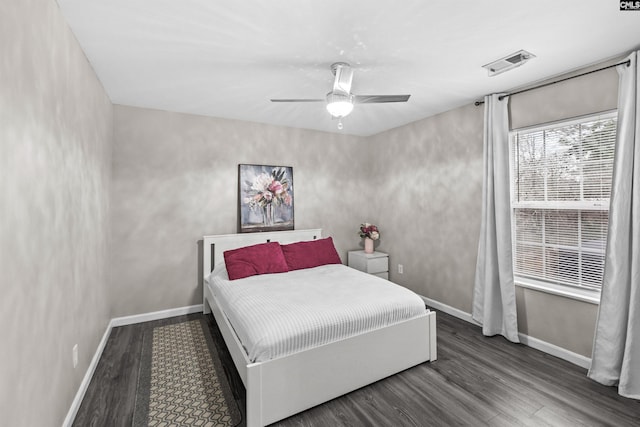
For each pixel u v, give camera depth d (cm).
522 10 170
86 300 220
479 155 321
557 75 255
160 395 207
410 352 237
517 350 269
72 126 190
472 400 201
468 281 336
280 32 191
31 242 135
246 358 185
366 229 450
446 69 245
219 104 325
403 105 335
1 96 112
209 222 367
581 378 225
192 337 295
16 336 122
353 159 475
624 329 211
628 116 209
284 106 332
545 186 270
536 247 279
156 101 314
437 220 370
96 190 250
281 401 182
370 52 217
